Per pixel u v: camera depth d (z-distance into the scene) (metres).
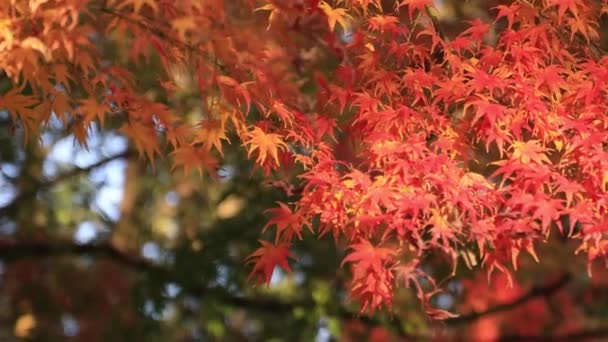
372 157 6.79
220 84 6.72
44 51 6.09
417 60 7.36
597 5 7.40
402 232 6.48
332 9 7.45
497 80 6.76
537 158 6.59
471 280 13.30
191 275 12.10
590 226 6.48
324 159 6.84
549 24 7.02
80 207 13.57
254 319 14.52
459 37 7.00
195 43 6.57
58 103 6.78
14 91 6.75
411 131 6.87
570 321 15.41
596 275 14.24
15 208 13.56
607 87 6.85
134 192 14.70
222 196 11.60
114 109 6.82
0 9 6.19
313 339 12.41
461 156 6.89
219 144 6.93
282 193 11.33
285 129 7.10
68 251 13.53
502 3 9.31
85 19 8.00
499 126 6.77
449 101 6.87
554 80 6.83
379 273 6.68
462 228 6.96
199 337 13.81
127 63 10.17
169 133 6.88
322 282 12.37
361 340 13.08
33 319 15.54
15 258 13.59
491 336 15.08
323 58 8.00
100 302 15.51
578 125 6.70
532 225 6.59
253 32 7.62
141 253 14.15
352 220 6.59
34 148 13.22
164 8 6.44
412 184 6.56
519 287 14.32
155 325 12.72
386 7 8.37
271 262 6.93
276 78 7.12
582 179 6.79
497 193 6.61
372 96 7.16
